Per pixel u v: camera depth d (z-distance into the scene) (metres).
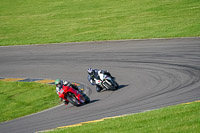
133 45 105.75
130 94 59.25
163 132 28.03
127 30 128.88
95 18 160.25
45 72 92.25
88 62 95.12
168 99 50.81
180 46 95.06
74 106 57.66
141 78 70.94
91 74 63.78
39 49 121.19
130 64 85.12
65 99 55.50
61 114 53.19
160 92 57.00
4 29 162.62
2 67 105.00
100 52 104.00
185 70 70.69
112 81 64.12
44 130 43.72
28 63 105.25
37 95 69.44
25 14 191.12
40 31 150.62
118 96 59.22
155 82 65.50
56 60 103.56
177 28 118.94
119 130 31.50
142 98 54.62
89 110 52.09
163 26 125.62
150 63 82.50
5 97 69.88
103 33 130.12
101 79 63.44
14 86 79.06
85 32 136.88
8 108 62.66
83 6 190.50
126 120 35.75
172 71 71.69
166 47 96.56
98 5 187.25
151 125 31.08
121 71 80.25
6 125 52.44
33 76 89.94
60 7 196.38
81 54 105.56
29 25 165.38
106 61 92.62
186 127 28.16
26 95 70.25
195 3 156.75
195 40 99.44
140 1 180.62
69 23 158.25
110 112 48.38
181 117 31.95
